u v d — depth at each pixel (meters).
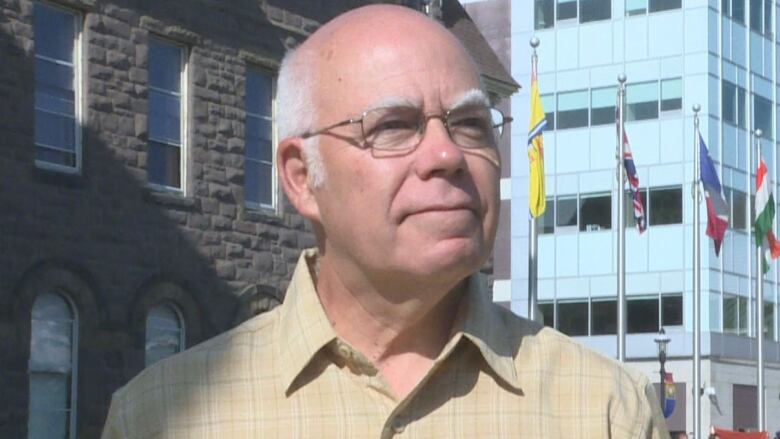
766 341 54.09
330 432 2.81
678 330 51.22
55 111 17.56
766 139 54.94
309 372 2.85
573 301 53.09
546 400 2.86
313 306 2.87
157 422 2.92
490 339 2.85
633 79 52.69
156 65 19.25
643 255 52.06
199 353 2.96
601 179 52.88
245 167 20.69
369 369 2.81
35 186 17.02
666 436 3.05
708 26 51.66
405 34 2.80
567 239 53.44
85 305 17.58
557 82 54.06
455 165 2.70
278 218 21.09
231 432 2.86
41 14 17.42
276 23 21.23
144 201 18.67
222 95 20.17
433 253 2.70
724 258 52.00
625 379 2.96
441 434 2.80
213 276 19.80
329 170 2.79
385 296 2.80
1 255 16.45
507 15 55.16
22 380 16.58
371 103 2.74
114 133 18.27
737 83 53.28
